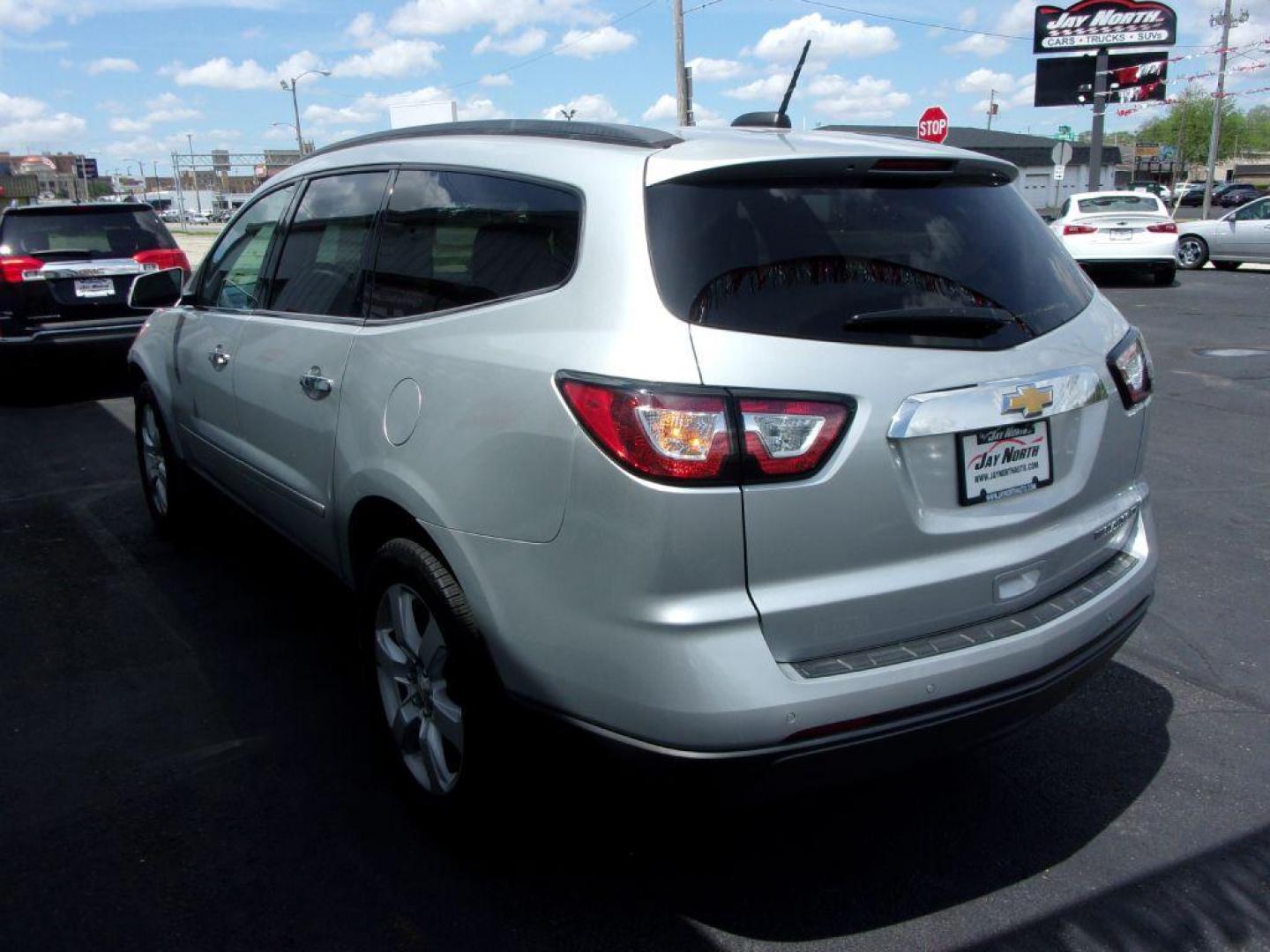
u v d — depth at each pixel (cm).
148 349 519
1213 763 332
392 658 304
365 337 313
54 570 504
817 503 227
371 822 303
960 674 240
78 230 957
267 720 360
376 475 293
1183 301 1547
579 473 231
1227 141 8125
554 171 268
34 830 298
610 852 289
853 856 288
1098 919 262
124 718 362
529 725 255
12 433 808
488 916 263
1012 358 256
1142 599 296
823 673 229
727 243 239
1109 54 2781
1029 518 260
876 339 238
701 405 219
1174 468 664
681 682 221
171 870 281
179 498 515
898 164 266
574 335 241
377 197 336
